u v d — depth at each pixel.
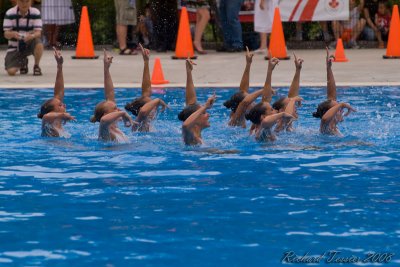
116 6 44.34
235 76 34.38
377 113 24.70
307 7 45.16
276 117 20.20
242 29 47.94
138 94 29.72
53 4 46.66
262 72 35.66
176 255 11.64
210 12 48.22
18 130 22.31
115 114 20.27
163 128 22.56
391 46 40.78
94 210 14.08
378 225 13.02
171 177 16.59
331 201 14.55
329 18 45.31
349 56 42.22
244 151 19.23
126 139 20.66
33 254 11.74
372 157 18.48
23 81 32.97
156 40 46.28
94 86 31.48
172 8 46.38
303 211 13.89
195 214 13.75
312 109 25.83
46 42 47.66
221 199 14.77
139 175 16.81
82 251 11.86
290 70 36.19
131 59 42.00
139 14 48.09
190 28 46.78
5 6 49.28
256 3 43.72
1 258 11.58
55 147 19.89
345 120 23.48
